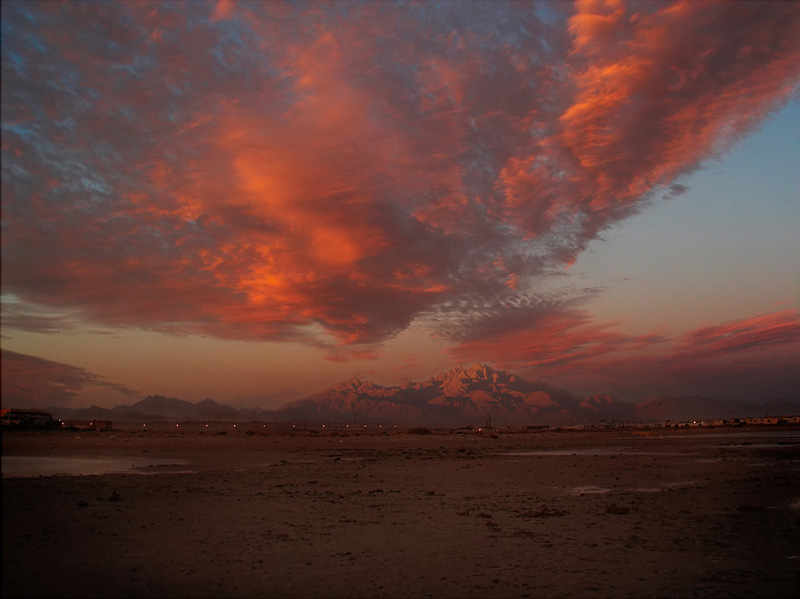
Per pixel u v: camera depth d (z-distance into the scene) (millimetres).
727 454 45188
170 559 11578
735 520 17047
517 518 17312
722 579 11031
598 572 11484
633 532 15305
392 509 18844
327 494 22359
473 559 12375
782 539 14445
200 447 58219
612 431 140250
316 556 12422
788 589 10445
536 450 56719
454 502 20562
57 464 31734
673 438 83562
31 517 11586
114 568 10359
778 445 57531
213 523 15633
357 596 9844
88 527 13391
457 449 59562
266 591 9945
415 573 11281
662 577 11164
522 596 10008
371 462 40062
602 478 29016
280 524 15852
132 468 32156
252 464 37312
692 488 24578
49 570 9391
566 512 18438
